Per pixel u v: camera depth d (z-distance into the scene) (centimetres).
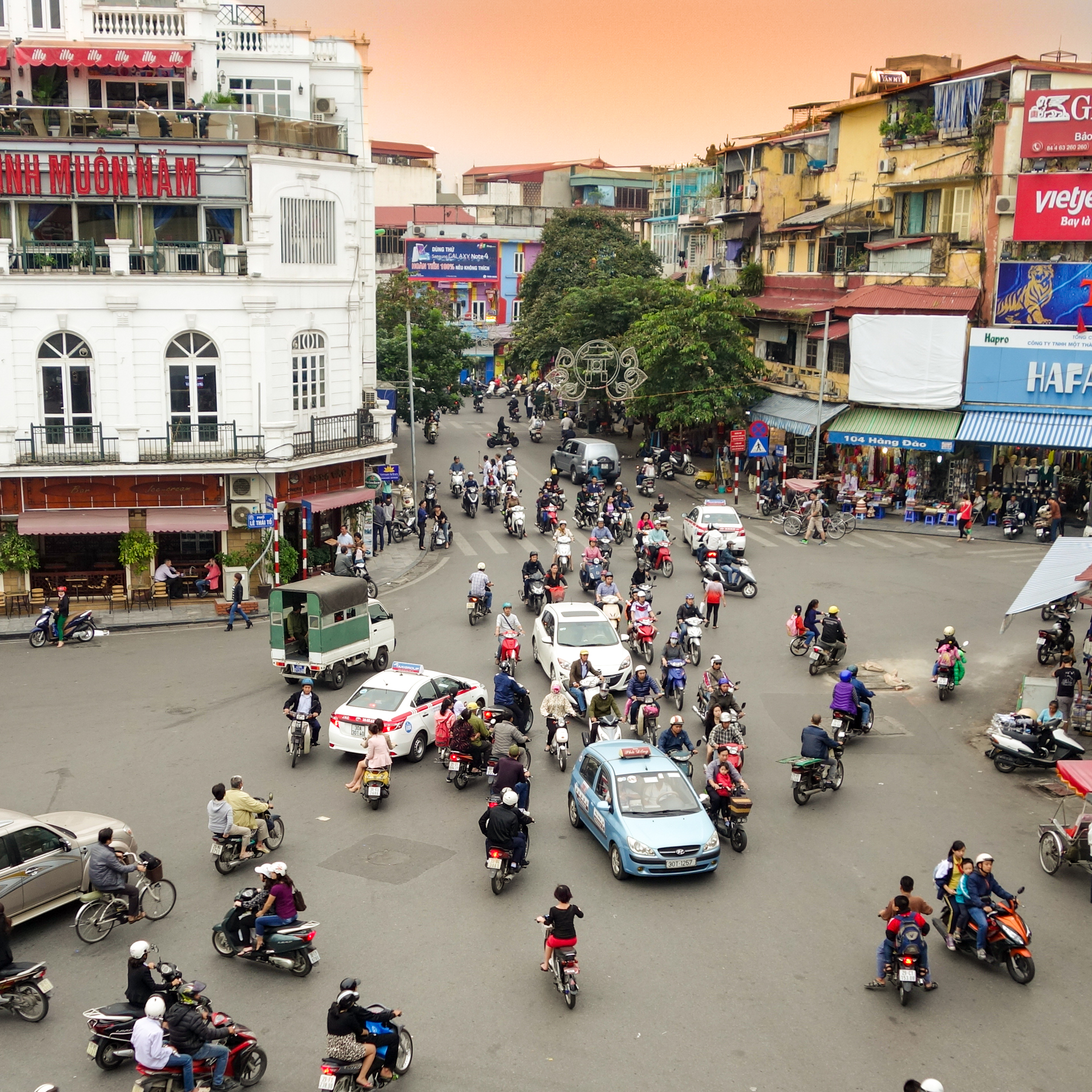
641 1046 1295
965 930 1516
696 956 1490
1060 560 2547
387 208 10194
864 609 3206
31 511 3228
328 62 4050
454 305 8394
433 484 4691
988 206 4234
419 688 2241
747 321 5703
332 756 2222
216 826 1691
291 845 1817
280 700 2539
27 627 3117
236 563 3312
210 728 2358
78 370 3212
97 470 3194
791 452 5309
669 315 5028
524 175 12206
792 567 3688
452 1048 1289
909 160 4612
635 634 2808
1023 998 1414
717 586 3020
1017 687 2616
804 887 1689
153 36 3862
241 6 4306
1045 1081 1245
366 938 1530
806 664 2758
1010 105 4131
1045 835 1762
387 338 5756
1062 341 4084
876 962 1476
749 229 5862
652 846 1659
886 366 4400
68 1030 1332
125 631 3122
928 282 4509
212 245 3281
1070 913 1625
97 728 2348
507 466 4856
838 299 4959
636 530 4044
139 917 1560
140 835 1844
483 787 2080
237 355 3291
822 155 5550
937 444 4244
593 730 2205
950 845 1836
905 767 2172
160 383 3253
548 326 6912
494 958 1482
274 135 3369
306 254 3425
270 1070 1250
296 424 3466
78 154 3244
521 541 4178
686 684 2620
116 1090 1222
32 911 1554
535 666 2789
